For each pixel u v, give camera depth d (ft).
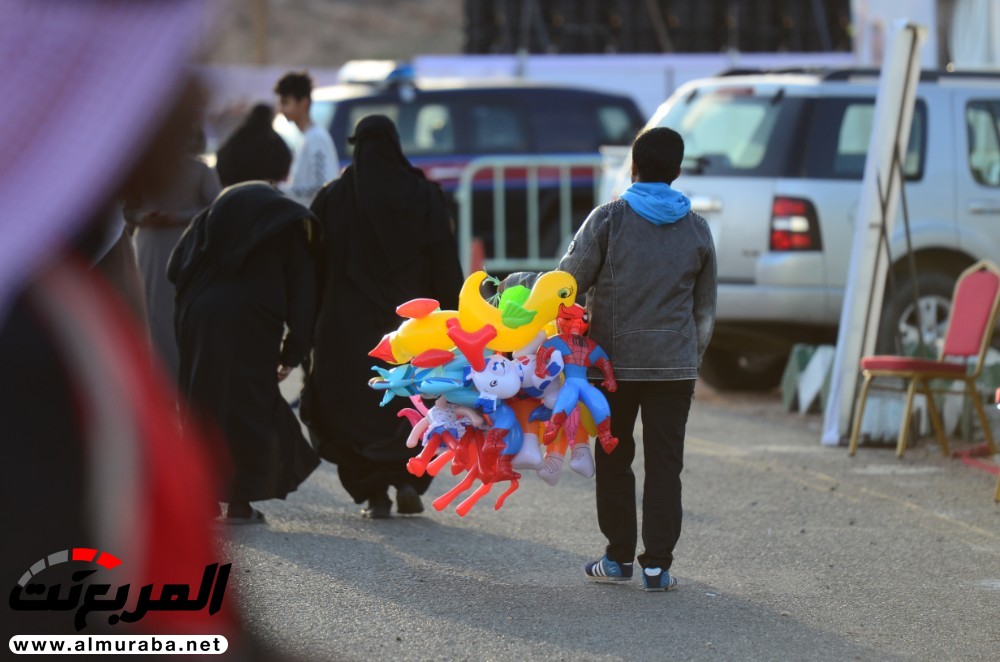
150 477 12.47
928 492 83.61
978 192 116.06
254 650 13.66
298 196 112.06
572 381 54.13
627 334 56.70
